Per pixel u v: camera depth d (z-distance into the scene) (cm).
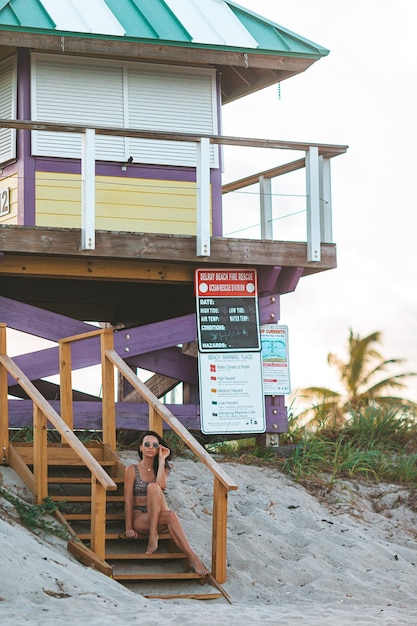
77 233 1231
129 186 1323
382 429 1458
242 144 1287
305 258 1330
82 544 945
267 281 1327
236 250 1300
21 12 1236
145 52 1286
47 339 1269
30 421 1237
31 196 1281
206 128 1377
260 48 1318
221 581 960
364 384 4381
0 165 1327
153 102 1356
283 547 1070
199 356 1302
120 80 1345
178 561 989
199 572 955
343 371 4419
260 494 1200
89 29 1244
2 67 1341
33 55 1308
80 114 1321
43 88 1310
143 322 1536
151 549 964
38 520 960
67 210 1292
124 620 766
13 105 1313
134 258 1257
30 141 1289
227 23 1338
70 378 1152
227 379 1308
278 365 1340
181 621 779
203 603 910
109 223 1310
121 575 924
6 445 1076
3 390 1080
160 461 1005
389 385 4291
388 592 981
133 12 1305
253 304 1327
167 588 945
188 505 1131
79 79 1327
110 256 1242
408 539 1165
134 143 1330
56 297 1458
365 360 4403
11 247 1206
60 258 1256
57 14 1250
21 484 1032
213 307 1312
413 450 1425
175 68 1372
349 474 1307
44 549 898
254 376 1316
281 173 1400
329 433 1441
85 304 1544
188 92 1375
